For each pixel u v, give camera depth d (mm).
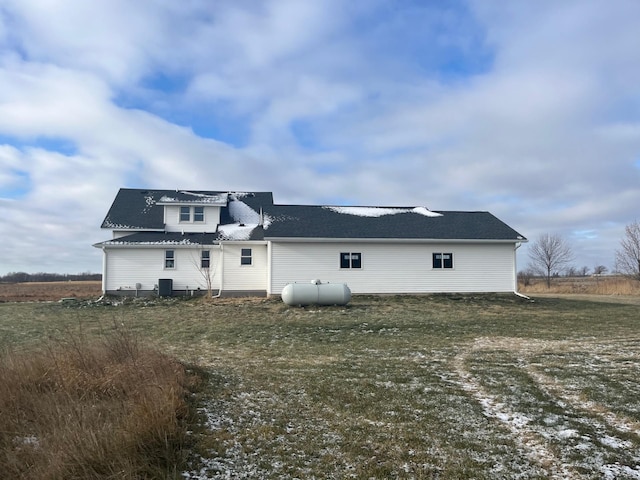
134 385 6301
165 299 23203
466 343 12594
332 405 6879
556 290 38125
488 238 23547
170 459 4730
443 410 6707
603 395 7332
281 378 8508
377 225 24562
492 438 5641
